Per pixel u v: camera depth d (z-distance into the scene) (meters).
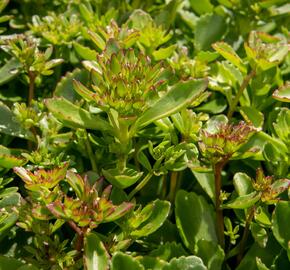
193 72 0.43
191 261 0.35
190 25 0.51
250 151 0.35
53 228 0.34
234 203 0.36
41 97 0.45
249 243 0.39
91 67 0.38
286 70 0.46
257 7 0.48
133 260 0.34
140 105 0.35
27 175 0.34
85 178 0.33
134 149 0.38
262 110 0.45
